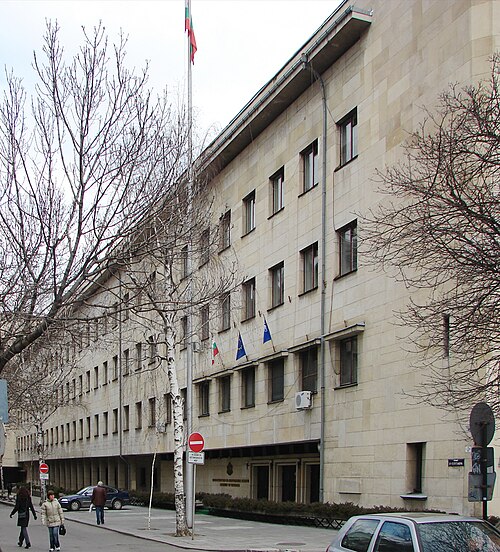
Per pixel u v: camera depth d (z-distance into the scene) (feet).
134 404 166.81
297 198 97.50
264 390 102.42
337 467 82.48
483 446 39.42
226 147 115.96
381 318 76.07
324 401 86.33
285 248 100.07
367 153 81.35
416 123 72.38
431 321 45.34
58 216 45.55
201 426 124.26
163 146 52.44
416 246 50.60
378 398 75.56
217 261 102.53
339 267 86.79
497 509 59.16
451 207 40.86
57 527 67.51
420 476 69.21
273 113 104.78
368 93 82.23
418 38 73.56
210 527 88.74
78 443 222.69
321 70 92.79
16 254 46.37
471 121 47.70
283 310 99.25
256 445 103.24
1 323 50.14
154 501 146.41
